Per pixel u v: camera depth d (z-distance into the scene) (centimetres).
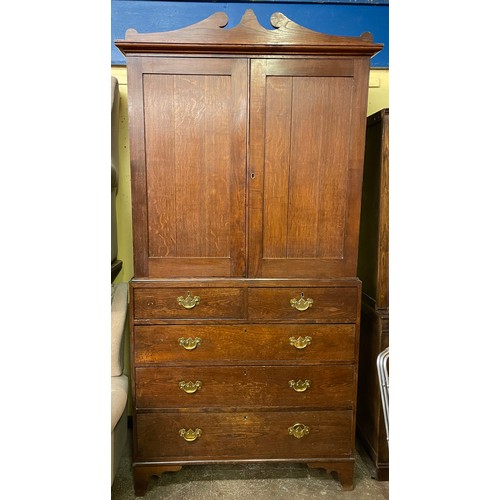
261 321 151
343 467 159
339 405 156
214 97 142
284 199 148
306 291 150
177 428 154
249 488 163
